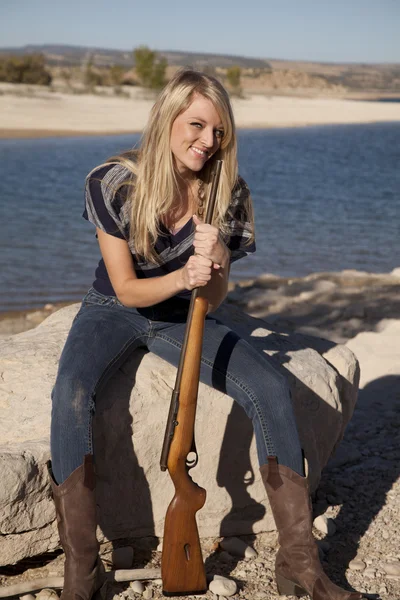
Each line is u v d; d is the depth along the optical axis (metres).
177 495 2.75
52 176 19.78
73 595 2.62
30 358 3.39
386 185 20.53
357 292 8.73
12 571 2.92
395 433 4.46
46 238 11.86
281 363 3.47
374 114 71.00
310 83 172.75
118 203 2.83
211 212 2.70
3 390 3.19
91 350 2.86
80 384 2.76
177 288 2.73
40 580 2.78
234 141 2.92
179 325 3.09
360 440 4.39
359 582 2.95
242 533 3.28
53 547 2.90
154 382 3.10
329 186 20.09
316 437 3.48
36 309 8.00
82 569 2.66
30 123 37.34
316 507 3.56
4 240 11.58
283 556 2.80
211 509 3.21
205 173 2.97
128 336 3.01
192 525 2.76
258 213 15.15
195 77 2.80
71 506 2.67
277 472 2.80
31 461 2.77
